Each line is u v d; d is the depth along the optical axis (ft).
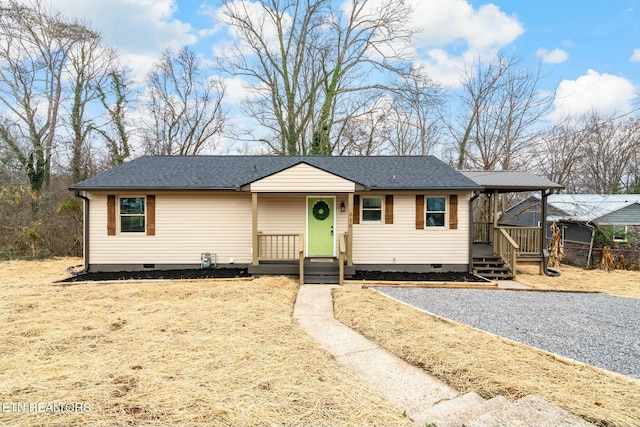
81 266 33.71
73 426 8.18
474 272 31.32
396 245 31.96
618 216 47.96
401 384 10.71
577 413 8.77
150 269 31.40
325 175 28.60
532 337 15.33
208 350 12.96
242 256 31.96
